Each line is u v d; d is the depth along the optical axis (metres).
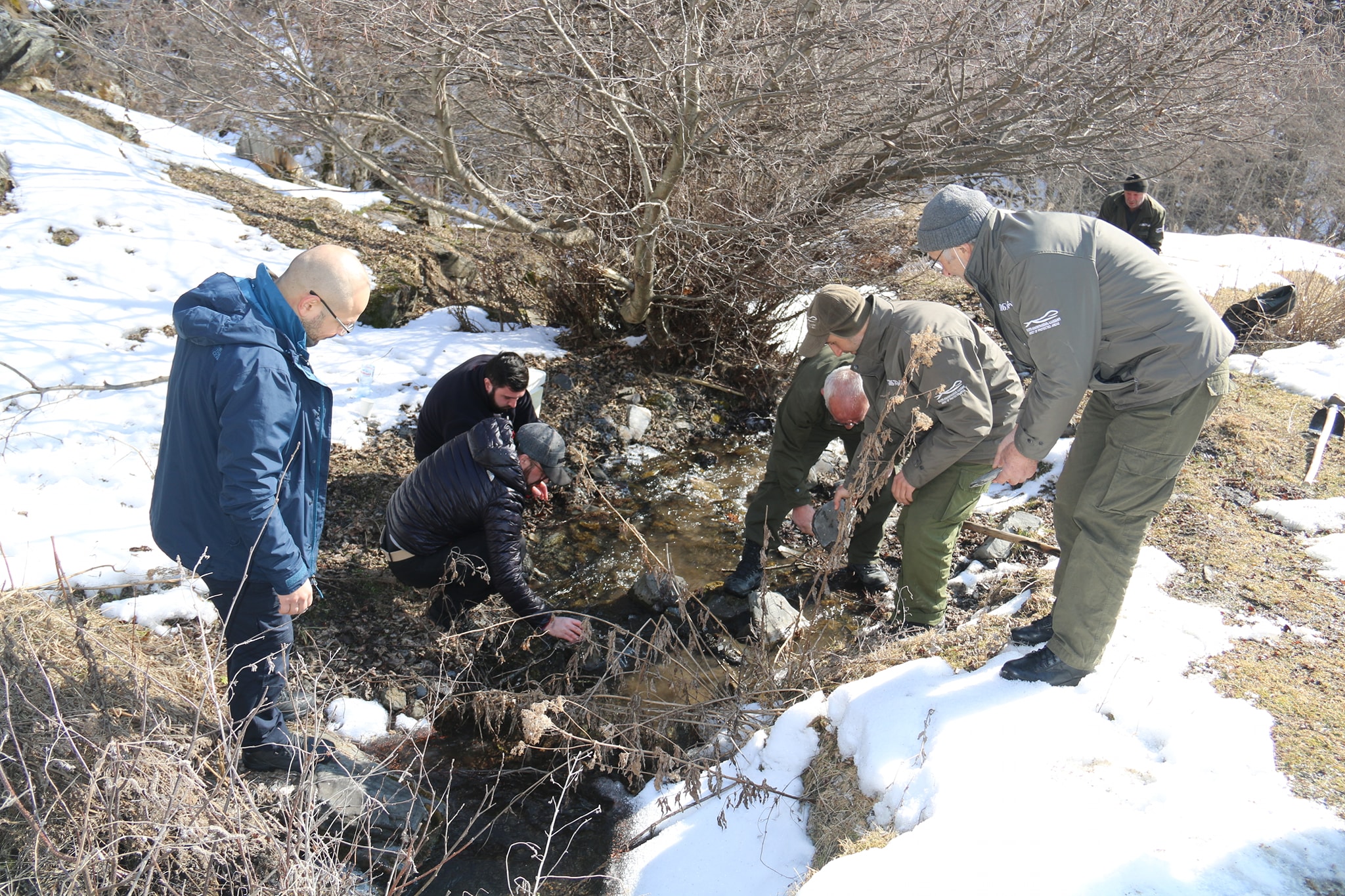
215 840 2.07
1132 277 2.36
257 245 6.15
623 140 5.50
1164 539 3.85
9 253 5.14
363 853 2.64
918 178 6.05
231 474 2.25
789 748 2.92
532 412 4.13
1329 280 6.83
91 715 2.30
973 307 6.97
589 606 4.03
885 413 2.98
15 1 8.52
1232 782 2.41
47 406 4.14
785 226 5.43
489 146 6.03
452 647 3.48
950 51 5.33
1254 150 8.20
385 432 4.78
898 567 4.28
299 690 2.95
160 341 4.87
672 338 6.04
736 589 4.09
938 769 2.49
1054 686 2.79
